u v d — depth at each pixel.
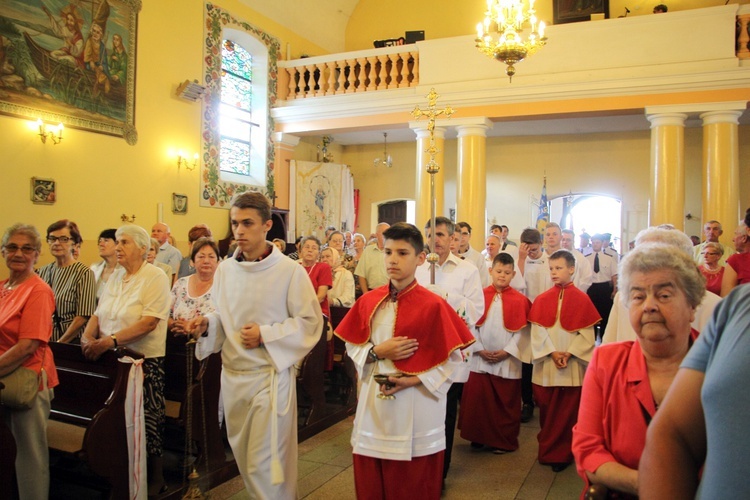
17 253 3.21
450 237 3.88
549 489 3.84
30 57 7.50
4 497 2.96
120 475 3.17
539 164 13.10
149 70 9.27
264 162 11.76
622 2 11.81
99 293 4.82
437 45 10.46
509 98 9.88
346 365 5.49
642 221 12.29
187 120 10.03
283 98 12.09
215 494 3.68
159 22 9.44
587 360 4.12
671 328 1.73
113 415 3.15
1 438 2.95
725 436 0.98
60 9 7.85
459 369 2.95
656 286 1.74
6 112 7.24
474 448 4.68
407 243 2.66
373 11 13.98
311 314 3.04
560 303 4.29
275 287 2.98
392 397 2.63
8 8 7.24
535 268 6.07
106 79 8.54
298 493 3.68
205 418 3.79
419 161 10.59
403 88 10.80
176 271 7.11
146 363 3.55
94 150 8.41
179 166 9.87
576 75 9.55
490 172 13.50
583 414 1.90
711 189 8.91
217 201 10.66
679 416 1.15
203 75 10.33
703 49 8.91
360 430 2.69
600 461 1.76
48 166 7.78
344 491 3.74
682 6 11.45
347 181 13.12
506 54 5.79
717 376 1.01
